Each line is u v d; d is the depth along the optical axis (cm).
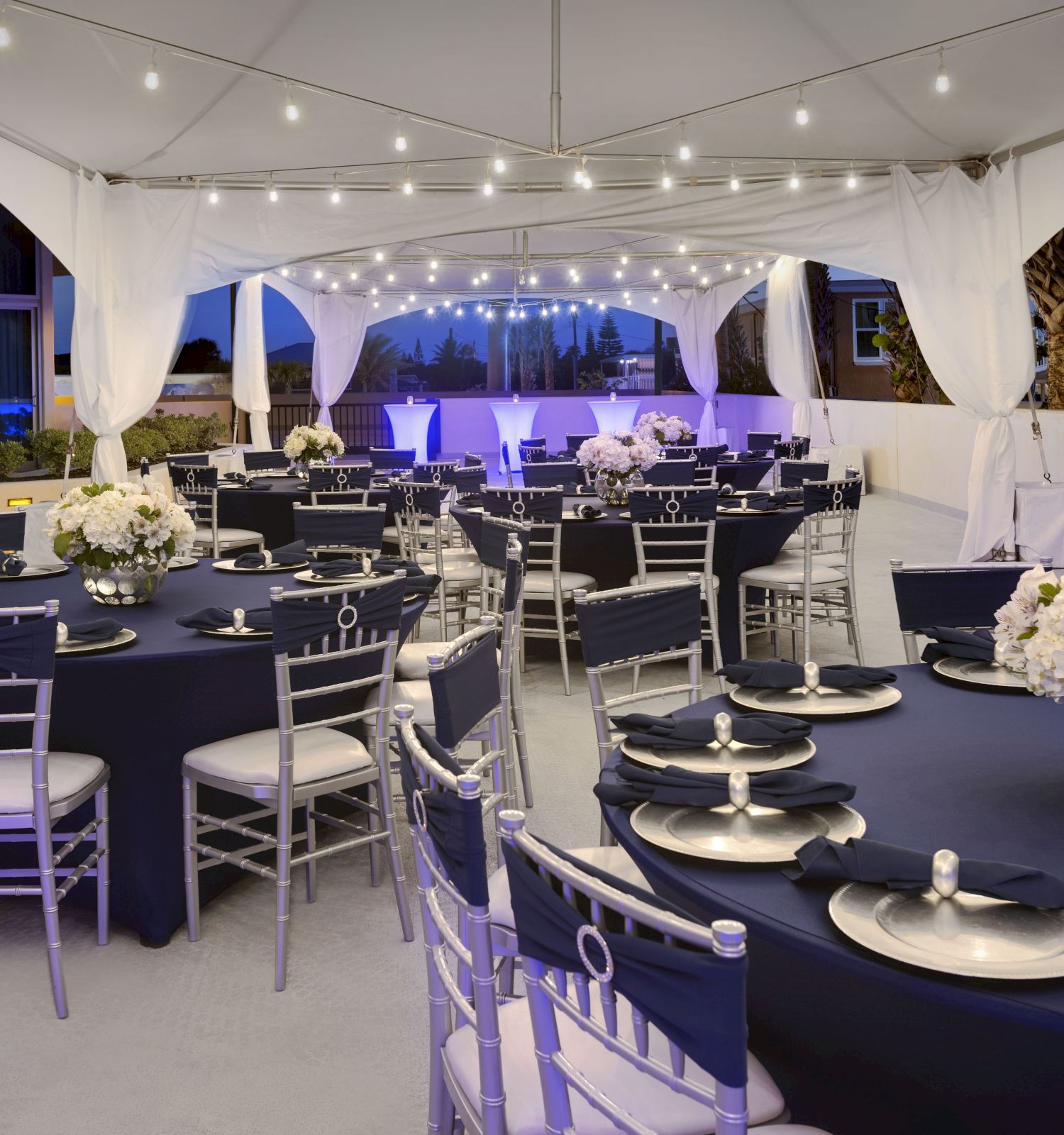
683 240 1359
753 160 850
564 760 475
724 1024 116
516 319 2086
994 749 232
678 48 647
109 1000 295
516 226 907
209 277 895
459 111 752
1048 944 148
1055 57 642
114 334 873
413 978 305
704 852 181
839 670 276
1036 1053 164
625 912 126
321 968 311
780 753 229
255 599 395
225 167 851
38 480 1005
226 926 338
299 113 737
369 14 600
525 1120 165
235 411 1708
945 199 843
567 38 635
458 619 725
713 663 623
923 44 632
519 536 456
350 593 356
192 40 622
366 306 1582
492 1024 164
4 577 440
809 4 588
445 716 250
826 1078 190
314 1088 256
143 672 318
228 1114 246
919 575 338
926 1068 176
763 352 2094
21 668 286
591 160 843
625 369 2169
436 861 191
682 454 1000
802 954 153
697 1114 160
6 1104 250
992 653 286
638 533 576
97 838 320
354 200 898
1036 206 799
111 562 375
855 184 864
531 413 1705
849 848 169
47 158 811
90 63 649
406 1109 248
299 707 364
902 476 1316
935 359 850
